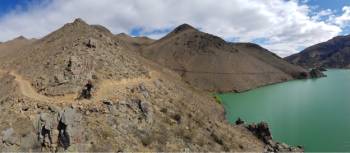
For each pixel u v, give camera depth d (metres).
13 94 46.97
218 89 145.12
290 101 105.38
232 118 80.44
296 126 68.50
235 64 176.12
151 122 43.44
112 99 44.53
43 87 49.00
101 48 65.19
